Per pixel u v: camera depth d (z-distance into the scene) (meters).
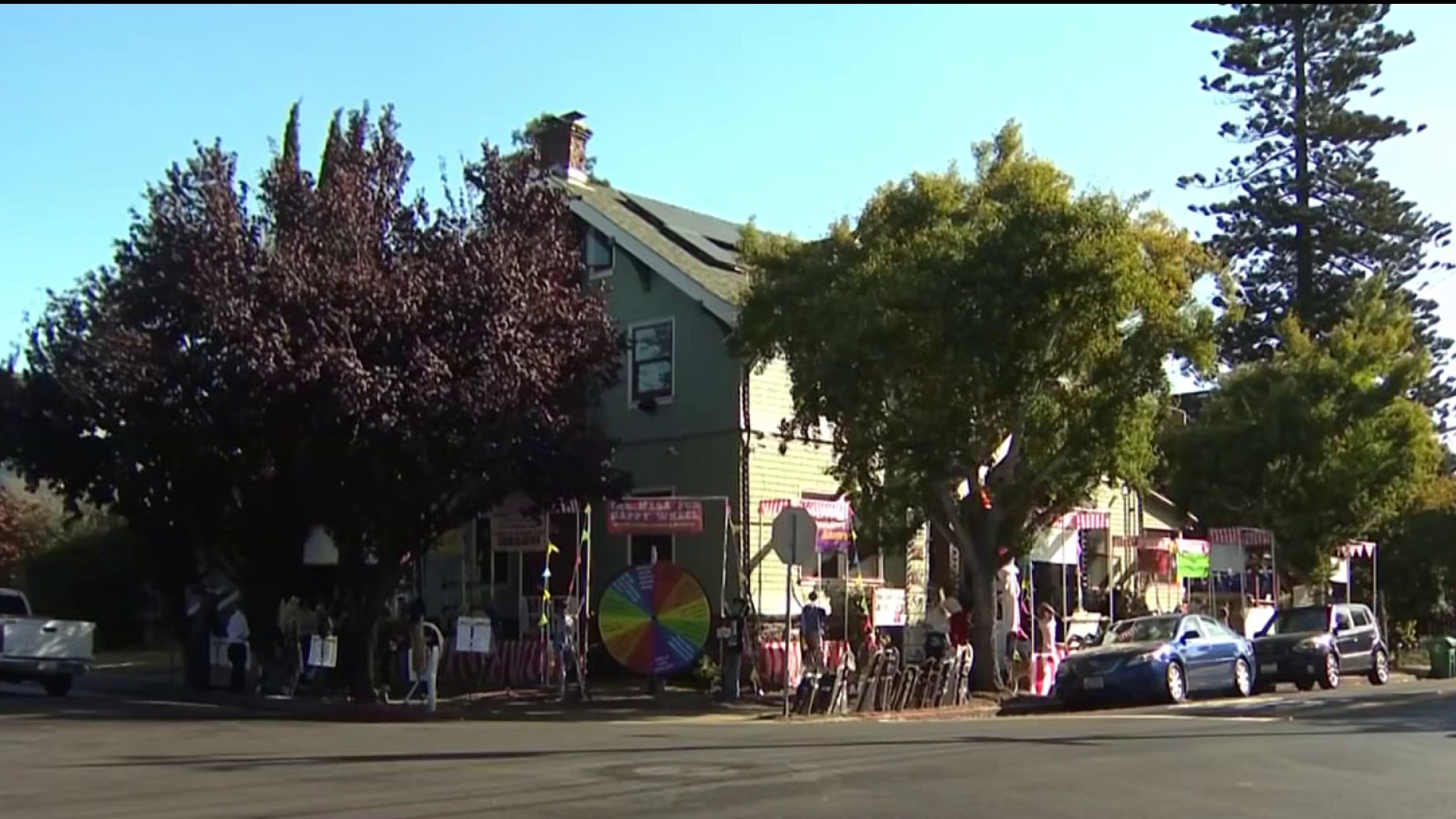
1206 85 47.00
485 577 29.77
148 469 22.59
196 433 21.64
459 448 21.62
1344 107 45.56
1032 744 14.79
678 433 27.56
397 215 22.81
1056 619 28.80
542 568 28.80
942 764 12.70
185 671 25.16
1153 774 12.19
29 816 9.61
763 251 24.16
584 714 20.62
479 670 25.17
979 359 21.08
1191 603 33.72
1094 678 22.28
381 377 20.45
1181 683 22.92
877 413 22.38
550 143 31.62
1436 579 41.28
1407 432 34.50
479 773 11.99
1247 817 9.88
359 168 22.80
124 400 21.19
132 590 38.31
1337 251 45.88
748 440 26.55
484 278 21.69
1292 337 35.94
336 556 24.03
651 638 22.30
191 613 27.81
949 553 29.88
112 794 10.71
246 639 24.80
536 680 24.52
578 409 23.59
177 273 21.55
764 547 26.47
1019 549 24.28
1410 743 14.95
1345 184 45.38
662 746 14.45
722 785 11.20
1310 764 13.05
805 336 22.66
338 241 21.77
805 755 13.52
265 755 13.62
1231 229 46.81
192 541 24.08
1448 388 46.44
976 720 19.77
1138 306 21.61
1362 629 29.22
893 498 23.03
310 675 23.86
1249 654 25.14
